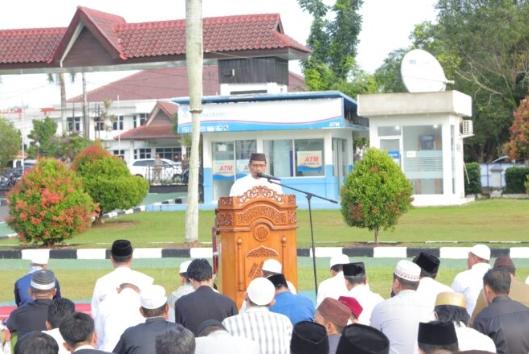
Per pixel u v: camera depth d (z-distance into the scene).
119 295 8.38
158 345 5.24
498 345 6.95
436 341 5.48
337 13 47.19
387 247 19.34
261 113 30.80
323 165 31.19
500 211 27.94
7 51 29.59
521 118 36.03
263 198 10.23
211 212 30.16
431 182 31.41
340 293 9.34
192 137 20.83
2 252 20.44
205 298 8.09
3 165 70.38
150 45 29.14
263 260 10.26
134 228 25.73
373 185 20.42
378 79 55.00
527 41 47.12
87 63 29.30
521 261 18.16
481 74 47.59
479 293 8.52
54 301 7.49
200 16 20.50
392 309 7.25
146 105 80.06
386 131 31.66
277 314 7.20
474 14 48.84
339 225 25.39
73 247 21.30
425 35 54.00
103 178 26.75
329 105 30.41
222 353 6.19
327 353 5.27
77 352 6.01
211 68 71.25
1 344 8.62
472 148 50.81
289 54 30.22
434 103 30.69
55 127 73.69
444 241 20.84
